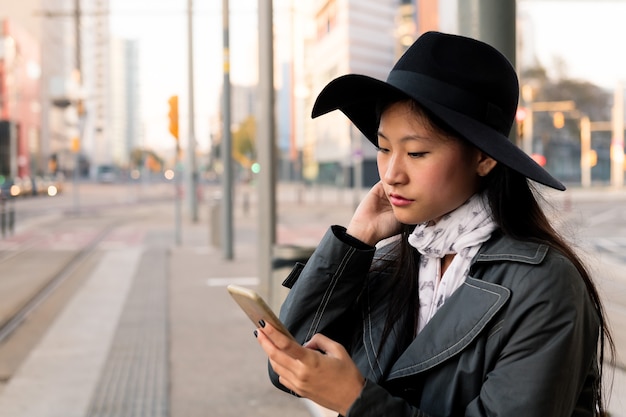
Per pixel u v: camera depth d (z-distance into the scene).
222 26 12.83
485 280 1.28
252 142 81.25
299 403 4.88
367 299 1.52
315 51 52.31
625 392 4.27
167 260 13.48
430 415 1.28
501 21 3.42
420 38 1.31
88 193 58.38
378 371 1.40
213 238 15.69
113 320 7.79
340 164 56.84
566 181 65.69
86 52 125.56
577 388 1.22
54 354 6.30
